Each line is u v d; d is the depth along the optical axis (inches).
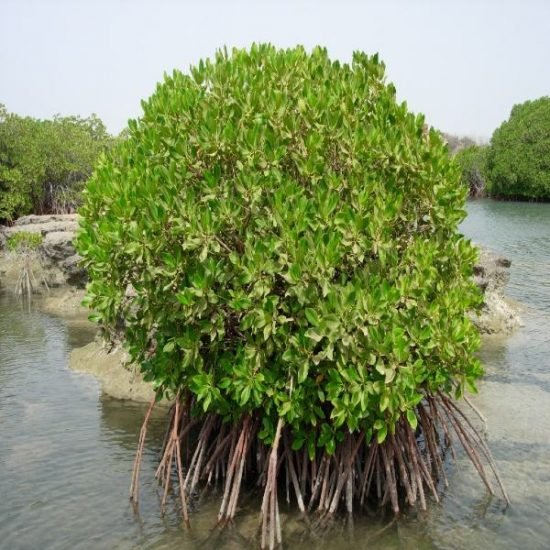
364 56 335.3
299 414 290.0
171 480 352.8
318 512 316.2
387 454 316.2
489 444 394.3
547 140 2898.6
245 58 340.2
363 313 270.5
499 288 757.3
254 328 278.4
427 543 292.7
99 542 292.7
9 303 880.3
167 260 281.7
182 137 298.0
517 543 291.9
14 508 321.7
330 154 308.5
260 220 284.4
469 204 2935.5
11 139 1585.9
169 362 319.6
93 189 329.7
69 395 490.0
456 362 292.2
